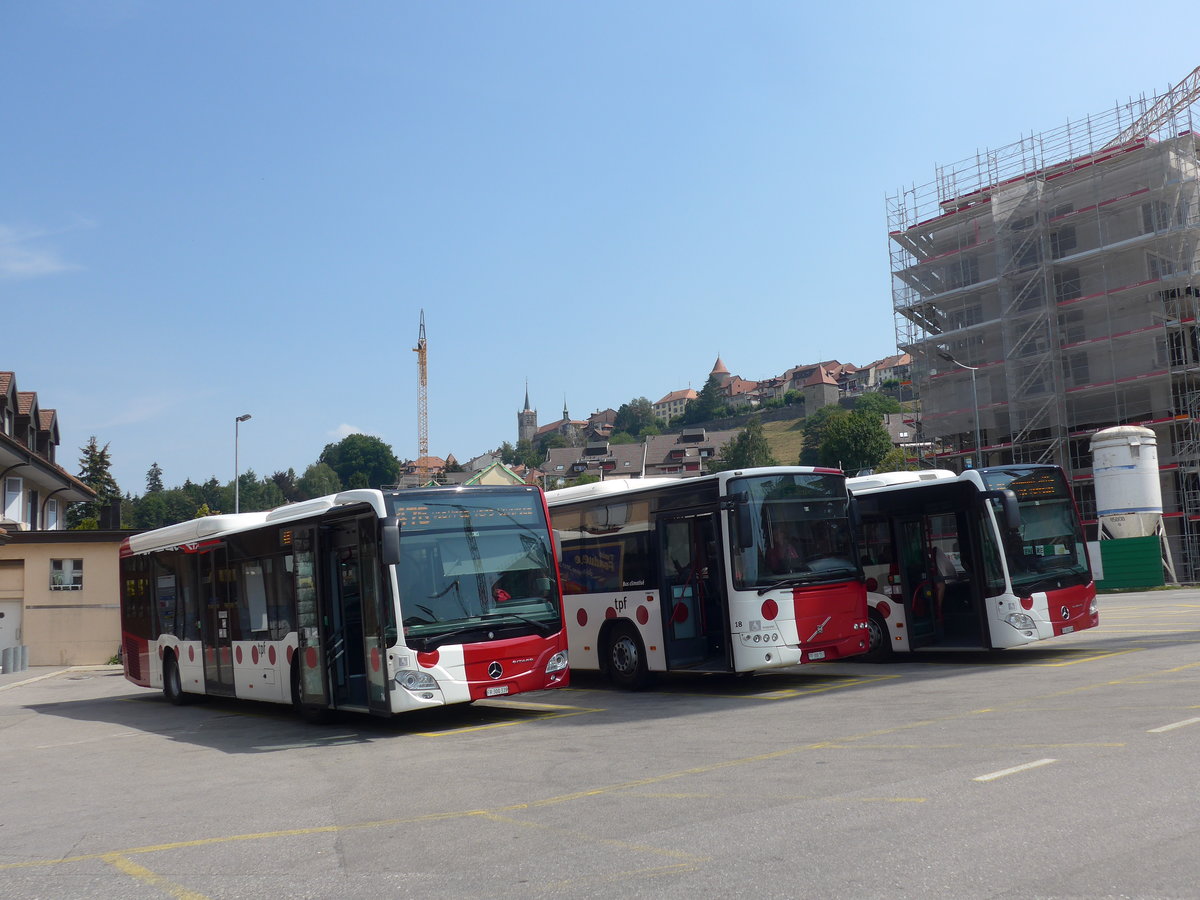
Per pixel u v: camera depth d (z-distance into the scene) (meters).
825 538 16.28
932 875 5.52
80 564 38.59
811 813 7.21
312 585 15.56
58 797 10.70
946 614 17.94
